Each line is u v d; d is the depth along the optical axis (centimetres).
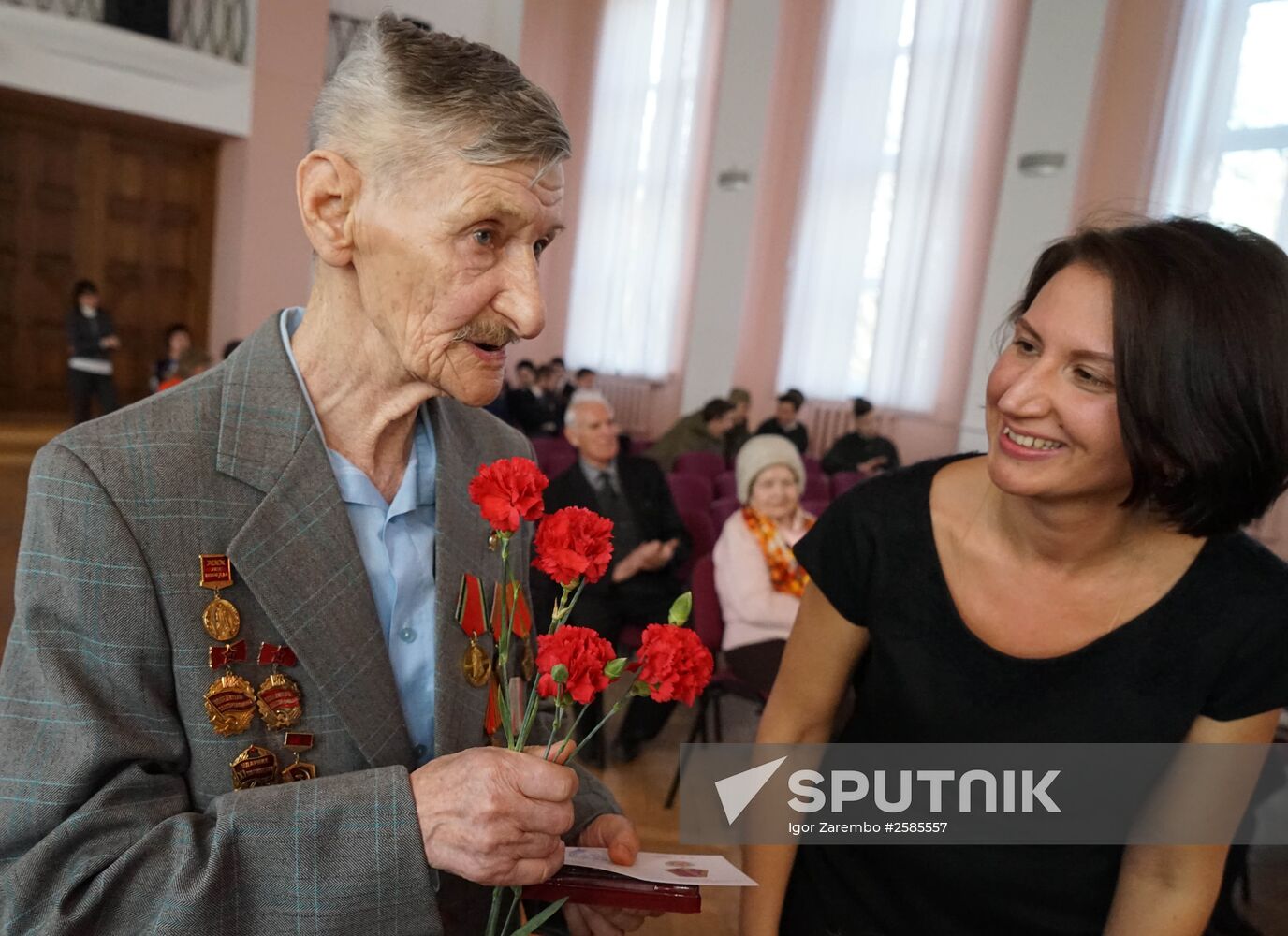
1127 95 637
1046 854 94
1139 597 90
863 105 808
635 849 86
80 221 924
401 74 70
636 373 995
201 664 72
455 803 69
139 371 974
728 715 395
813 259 841
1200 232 78
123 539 69
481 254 72
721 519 436
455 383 76
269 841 67
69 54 816
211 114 891
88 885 65
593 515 72
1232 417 74
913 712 96
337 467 82
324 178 72
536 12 1013
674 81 955
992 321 695
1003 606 93
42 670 67
